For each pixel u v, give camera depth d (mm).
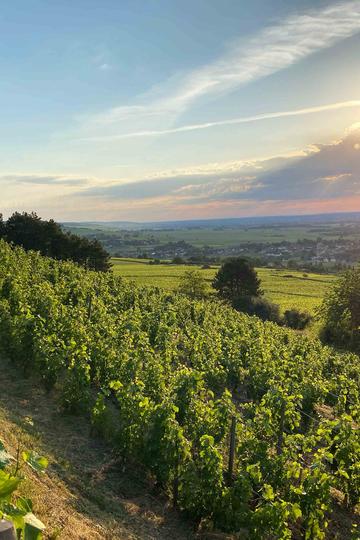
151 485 9383
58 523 6043
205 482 8188
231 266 61688
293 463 8820
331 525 9812
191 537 7980
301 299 73125
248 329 26812
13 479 2156
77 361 12383
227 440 10688
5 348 14609
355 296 42438
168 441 8680
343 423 10359
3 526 2252
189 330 22844
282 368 17266
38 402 11969
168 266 108188
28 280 23375
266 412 10797
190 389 10633
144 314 22922
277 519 7602
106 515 7418
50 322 15969
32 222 52594
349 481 10281
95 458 9656
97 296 25438
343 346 43844
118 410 12828
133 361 12883
